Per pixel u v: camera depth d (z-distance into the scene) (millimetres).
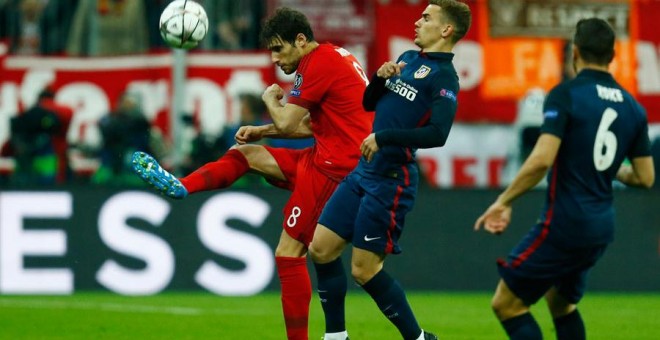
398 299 25781
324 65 26672
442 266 48375
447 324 37219
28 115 49969
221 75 51719
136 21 53812
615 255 48688
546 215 22469
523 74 52844
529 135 52438
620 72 53469
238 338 33469
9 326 36000
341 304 26875
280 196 47562
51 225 47344
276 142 47875
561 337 24422
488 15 52625
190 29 28156
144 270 47312
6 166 50781
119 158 49812
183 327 35938
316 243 26250
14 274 47188
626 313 40844
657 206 48781
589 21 22953
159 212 47438
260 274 47312
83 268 47344
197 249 47406
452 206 48438
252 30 53625
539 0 52844
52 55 52312
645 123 23109
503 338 33844
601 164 22359
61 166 50562
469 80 52594
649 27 53688
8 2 53188
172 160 49469
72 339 33094
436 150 52031
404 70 25422
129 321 37469
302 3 51094
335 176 26922
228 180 27656
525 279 22641
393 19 51750
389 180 25516
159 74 51562
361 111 26922
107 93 52281
